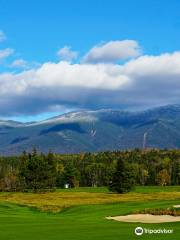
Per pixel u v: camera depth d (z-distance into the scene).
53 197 136.62
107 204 97.06
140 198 124.06
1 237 41.91
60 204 102.56
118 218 64.31
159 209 71.19
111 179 157.88
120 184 155.25
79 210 85.25
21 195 153.25
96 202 108.62
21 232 45.31
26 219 61.47
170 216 65.81
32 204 104.00
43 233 44.50
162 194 143.62
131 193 155.50
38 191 175.62
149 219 62.25
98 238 40.94
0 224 53.75
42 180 177.00
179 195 136.00
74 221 58.25
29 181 177.25
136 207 80.31
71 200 120.00
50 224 53.50
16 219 61.38
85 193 160.00
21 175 182.50
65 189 198.25
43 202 111.75
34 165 177.62
